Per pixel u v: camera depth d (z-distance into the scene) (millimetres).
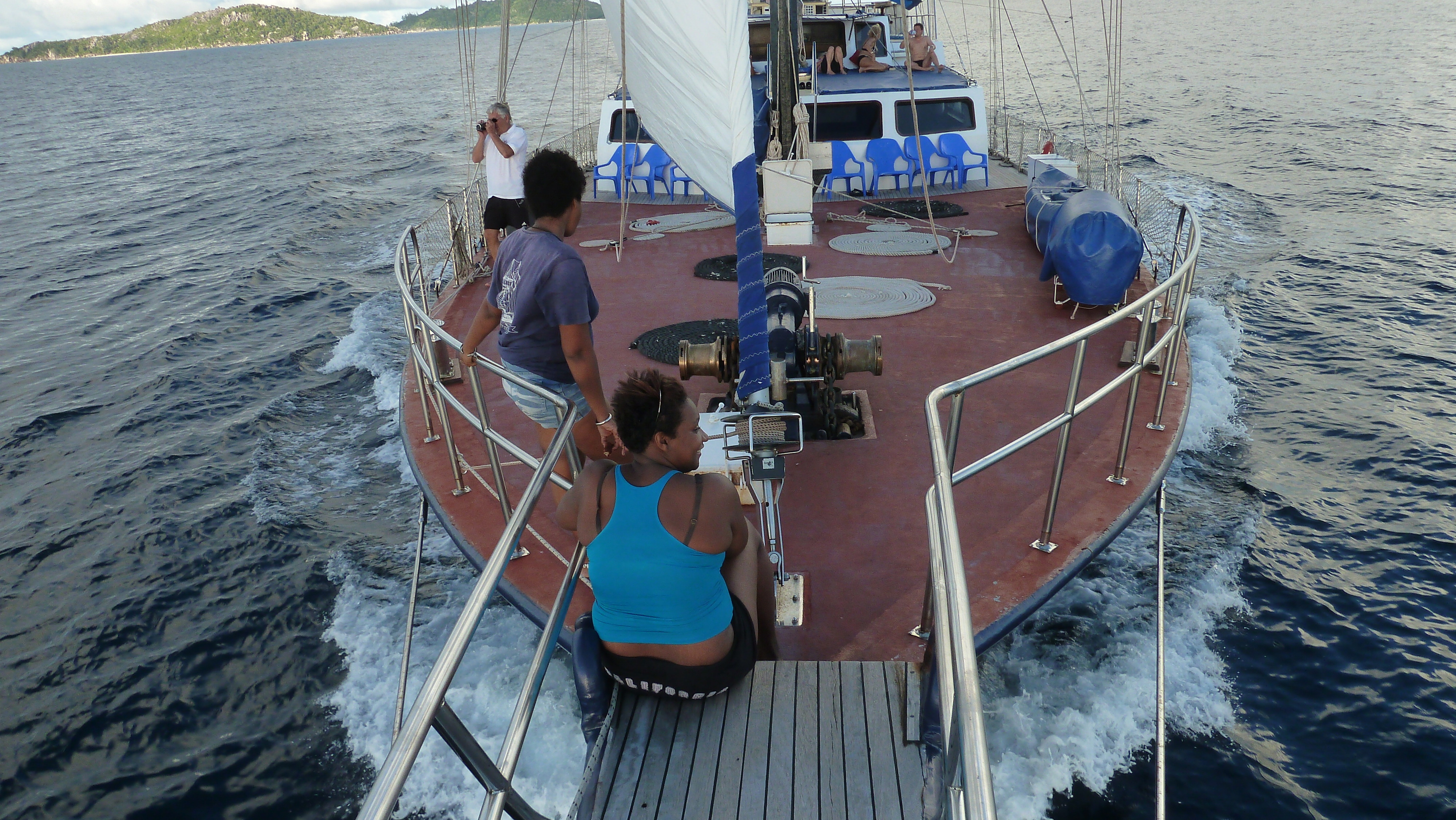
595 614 3043
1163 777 3783
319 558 8094
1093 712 5613
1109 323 4117
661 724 3131
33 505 9945
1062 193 9250
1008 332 7719
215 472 10203
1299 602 6996
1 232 27438
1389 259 15695
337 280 18344
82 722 6496
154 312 17422
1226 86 42656
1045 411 6238
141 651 7238
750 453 4613
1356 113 32500
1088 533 4762
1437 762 5594
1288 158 25562
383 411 11266
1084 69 53594
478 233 10906
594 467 2961
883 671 3383
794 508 5094
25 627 7734
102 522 9391
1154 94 41250
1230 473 8875
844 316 8039
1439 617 6836
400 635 6957
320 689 6570
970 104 13031
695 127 4797
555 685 5598
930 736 2973
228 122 60562
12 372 14703
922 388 6672
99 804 5805
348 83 97188
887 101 12828
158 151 46281
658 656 2949
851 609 4211
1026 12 119312
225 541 8617
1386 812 5273
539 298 3545
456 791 5391
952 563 2352
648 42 4594
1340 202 20281
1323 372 11281
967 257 9812
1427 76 41938
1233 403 10383
